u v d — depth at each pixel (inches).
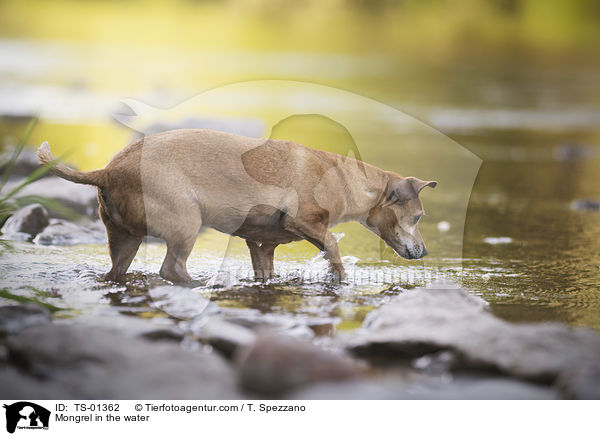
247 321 303.4
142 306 333.4
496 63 2397.9
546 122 1326.3
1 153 711.1
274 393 245.8
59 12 2913.4
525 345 271.3
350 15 2992.1
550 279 403.2
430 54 2554.1
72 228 477.1
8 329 291.9
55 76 1582.2
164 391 242.5
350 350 284.5
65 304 331.3
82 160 749.9
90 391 242.4
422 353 278.7
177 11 3024.1
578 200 680.4
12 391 239.1
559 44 2620.6
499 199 674.8
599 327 321.1
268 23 2999.5
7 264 395.2
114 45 2522.1
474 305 323.0
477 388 255.3
